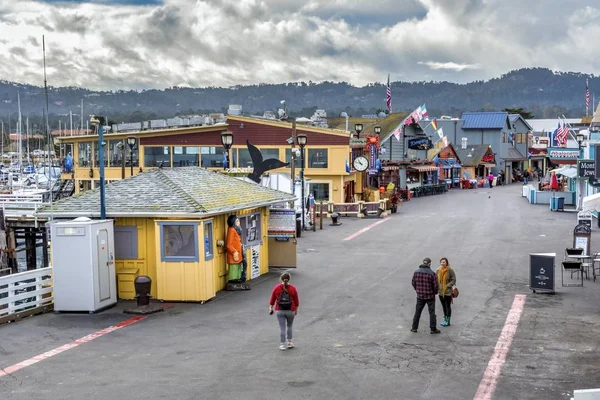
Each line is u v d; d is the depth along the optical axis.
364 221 42.12
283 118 56.09
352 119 68.69
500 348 14.14
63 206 19.83
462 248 29.58
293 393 11.52
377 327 16.08
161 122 53.81
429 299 15.37
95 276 17.98
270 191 24.47
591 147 42.09
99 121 18.84
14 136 172.25
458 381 12.06
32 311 17.83
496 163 92.56
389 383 11.98
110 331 16.05
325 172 48.88
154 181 21.00
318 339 15.05
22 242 46.75
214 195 20.89
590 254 25.47
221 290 20.83
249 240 22.91
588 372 12.51
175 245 19.03
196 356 13.85
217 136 49.78
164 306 18.66
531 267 20.03
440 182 75.69
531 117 152.25
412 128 69.19
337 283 21.89
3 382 12.35
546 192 53.25
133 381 12.29
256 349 14.30
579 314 17.22
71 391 11.80
